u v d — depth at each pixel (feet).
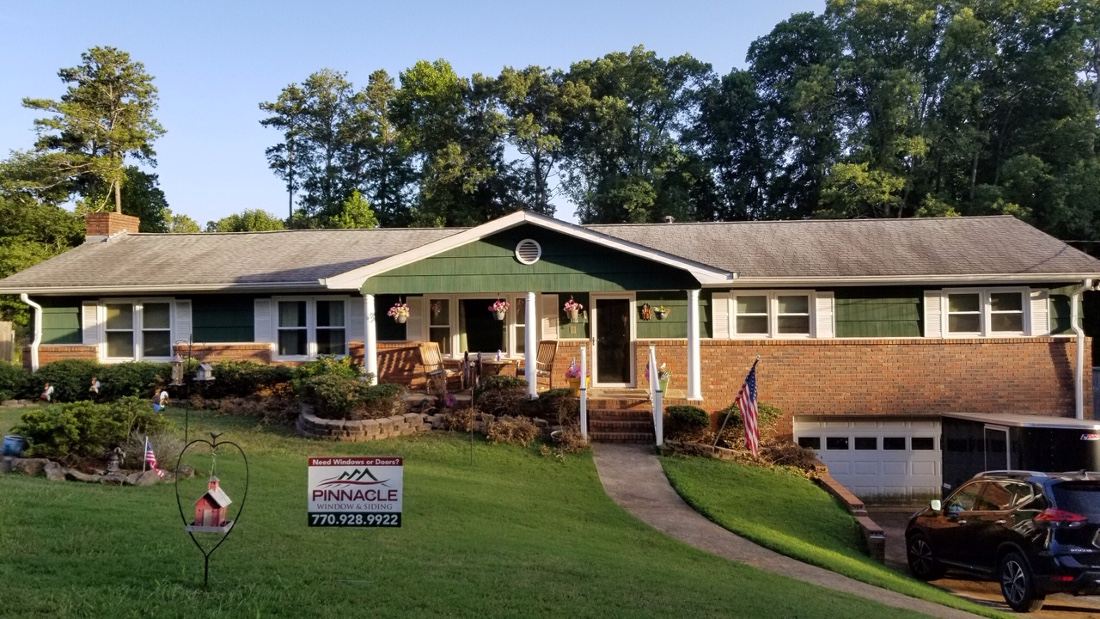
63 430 34.30
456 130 147.02
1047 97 126.31
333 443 46.03
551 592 22.76
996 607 32.68
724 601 24.08
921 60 132.26
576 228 51.72
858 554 37.40
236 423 51.44
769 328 60.64
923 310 59.72
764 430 55.67
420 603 20.65
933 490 59.26
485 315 63.00
